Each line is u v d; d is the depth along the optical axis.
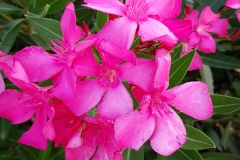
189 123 0.29
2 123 0.23
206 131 0.31
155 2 0.18
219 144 0.30
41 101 0.17
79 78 0.17
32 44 0.27
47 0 0.23
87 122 0.17
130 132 0.16
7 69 0.17
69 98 0.15
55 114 0.16
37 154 0.23
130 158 0.22
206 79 0.30
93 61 0.17
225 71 0.34
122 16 0.18
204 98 0.17
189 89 0.17
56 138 0.17
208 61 0.30
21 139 0.17
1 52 0.19
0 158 0.23
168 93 0.17
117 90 0.17
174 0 0.18
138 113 0.16
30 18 0.21
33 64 0.17
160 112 0.17
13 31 0.22
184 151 0.24
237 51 0.34
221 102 0.23
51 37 0.22
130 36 0.17
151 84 0.16
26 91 0.17
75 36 0.16
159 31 0.17
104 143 0.17
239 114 0.30
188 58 0.21
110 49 0.15
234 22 0.32
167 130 0.17
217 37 0.28
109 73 0.17
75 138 0.16
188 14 0.27
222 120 0.30
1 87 0.19
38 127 0.17
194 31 0.27
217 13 0.29
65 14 0.16
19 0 0.23
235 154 0.31
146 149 0.28
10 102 0.18
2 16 0.26
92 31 0.27
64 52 0.17
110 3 0.18
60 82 0.16
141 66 0.17
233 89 0.34
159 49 0.16
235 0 0.27
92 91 0.17
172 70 0.21
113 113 0.16
